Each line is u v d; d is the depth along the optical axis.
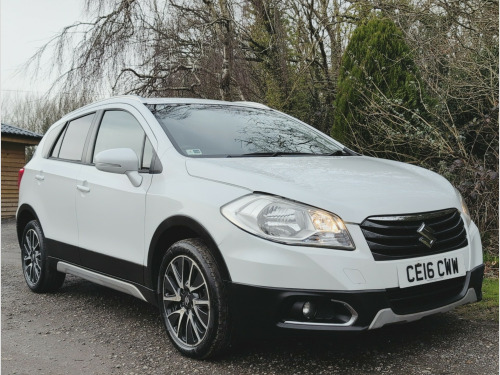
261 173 3.26
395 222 3.01
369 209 2.99
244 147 3.99
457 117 7.09
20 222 5.54
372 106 6.62
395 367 3.09
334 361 3.22
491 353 3.25
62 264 4.77
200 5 10.12
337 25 10.36
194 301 3.32
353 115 7.17
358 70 7.14
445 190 3.48
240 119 4.45
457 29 7.44
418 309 3.03
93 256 4.26
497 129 6.47
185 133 3.94
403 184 3.34
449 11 7.49
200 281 3.28
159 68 10.13
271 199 3.05
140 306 4.73
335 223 2.93
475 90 6.74
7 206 16.25
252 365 3.21
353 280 2.85
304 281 2.86
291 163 3.59
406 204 3.10
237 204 3.12
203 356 3.29
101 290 5.36
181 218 3.35
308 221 2.95
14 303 4.97
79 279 5.91
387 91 6.90
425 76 7.14
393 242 2.99
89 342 3.82
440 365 3.10
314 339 3.58
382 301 2.88
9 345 3.83
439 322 3.85
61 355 3.58
